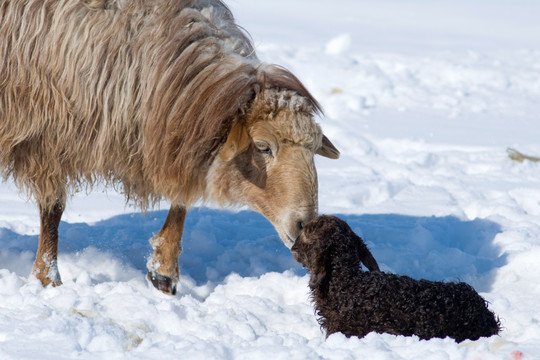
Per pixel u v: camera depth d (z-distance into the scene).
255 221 15.63
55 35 10.35
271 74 10.02
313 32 51.62
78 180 11.20
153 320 9.16
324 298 9.20
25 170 10.95
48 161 10.85
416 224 15.24
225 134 10.08
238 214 16.20
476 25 61.03
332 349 7.59
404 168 20.83
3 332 7.98
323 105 29.23
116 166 10.85
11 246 12.77
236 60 10.16
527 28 60.19
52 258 11.27
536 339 7.73
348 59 38.25
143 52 10.32
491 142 24.39
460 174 20.50
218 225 15.01
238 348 7.74
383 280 8.77
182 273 12.26
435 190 18.34
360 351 7.51
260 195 10.11
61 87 10.38
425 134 25.42
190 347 7.69
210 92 9.81
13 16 10.49
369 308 8.64
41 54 10.42
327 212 16.33
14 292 10.49
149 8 10.48
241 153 10.09
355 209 16.67
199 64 10.05
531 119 28.39
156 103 10.10
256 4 67.69
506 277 11.82
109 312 9.42
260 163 9.98
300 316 9.91
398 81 34.19
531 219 16.00
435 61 39.28
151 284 11.74
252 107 9.83
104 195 17.72
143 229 14.60
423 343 7.61
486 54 43.50
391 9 69.81
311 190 9.83
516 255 12.47
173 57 10.14
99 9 10.42
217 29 10.66
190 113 9.90
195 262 12.89
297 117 9.80
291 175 9.78
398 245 14.01
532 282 11.38
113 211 16.34
